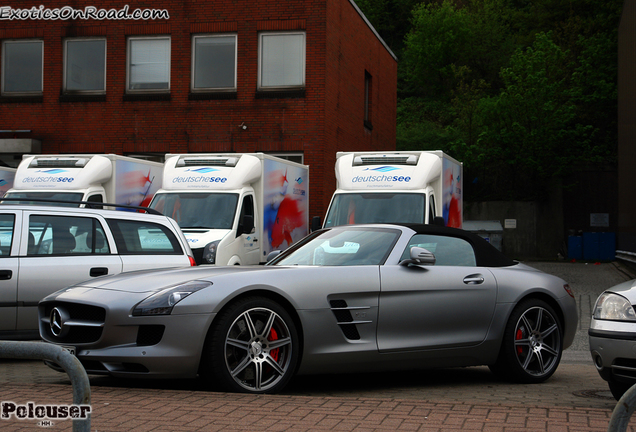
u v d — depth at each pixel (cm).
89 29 2094
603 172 3403
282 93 1984
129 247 828
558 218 3409
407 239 657
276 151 1989
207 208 1356
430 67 5391
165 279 573
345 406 493
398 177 1295
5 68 2148
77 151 2092
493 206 3431
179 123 2044
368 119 2492
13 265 753
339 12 2097
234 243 1317
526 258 3309
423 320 630
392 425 441
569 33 4484
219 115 2023
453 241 686
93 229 812
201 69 2050
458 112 4675
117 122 2075
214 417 452
